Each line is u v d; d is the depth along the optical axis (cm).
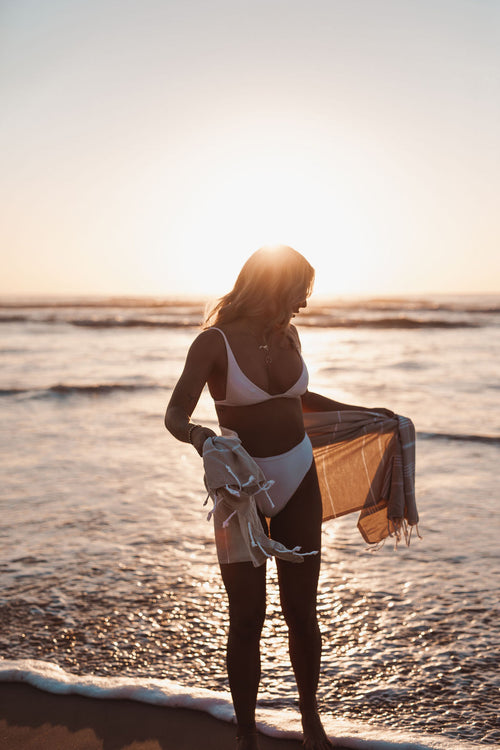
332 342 3200
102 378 1627
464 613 344
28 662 284
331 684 274
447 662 292
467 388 1408
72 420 1033
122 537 475
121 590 377
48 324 5131
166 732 235
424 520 513
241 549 203
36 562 423
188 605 355
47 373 1750
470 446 807
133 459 749
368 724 243
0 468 703
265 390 211
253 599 206
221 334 209
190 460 744
